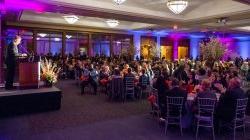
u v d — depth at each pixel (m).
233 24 11.98
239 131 5.05
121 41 16.06
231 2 8.05
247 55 20.78
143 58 16.20
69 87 10.71
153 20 9.90
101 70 9.57
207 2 8.66
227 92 4.71
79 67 11.44
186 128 5.12
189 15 9.79
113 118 5.85
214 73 7.20
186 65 9.09
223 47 13.43
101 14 8.66
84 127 5.16
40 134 4.72
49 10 8.16
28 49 12.73
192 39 20.34
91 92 9.45
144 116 6.04
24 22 12.16
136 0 8.23
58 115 6.09
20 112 6.11
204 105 4.56
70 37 14.19
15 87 6.86
